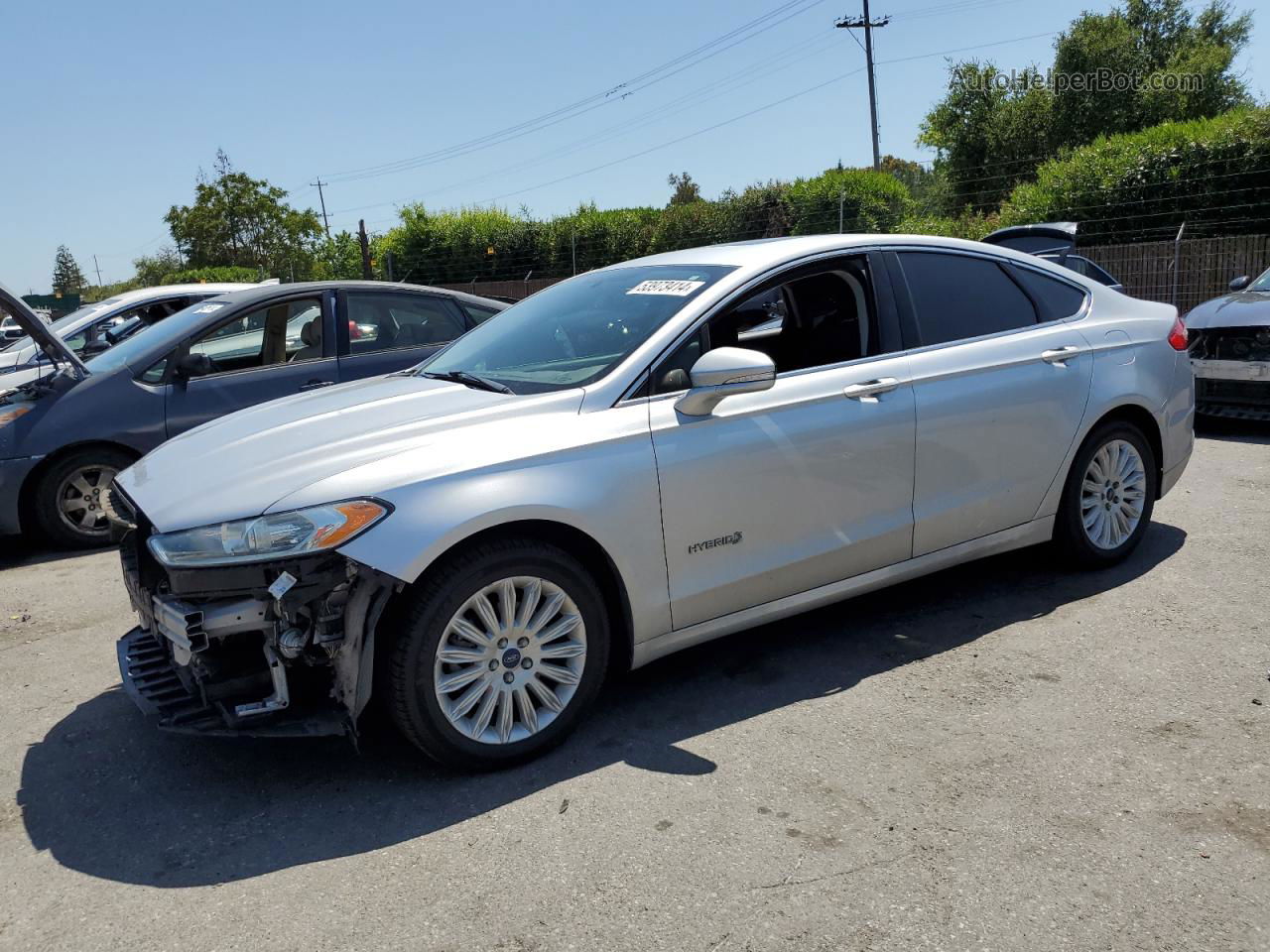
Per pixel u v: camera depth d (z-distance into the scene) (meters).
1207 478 6.57
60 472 6.36
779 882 2.57
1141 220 17.12
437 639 3.03
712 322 3.65
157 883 2.71
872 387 3.81
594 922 2.44
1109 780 2.97
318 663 3.03
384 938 2.42
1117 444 4.68
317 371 6.89
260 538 2.93
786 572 3.68
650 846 2.76
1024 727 3.33
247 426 3.69
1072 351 4.41
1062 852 2.63
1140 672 3.70
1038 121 30.25
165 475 3.39
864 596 4.66
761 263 3.82
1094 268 12.66
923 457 3.96
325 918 2.51
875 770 3.10
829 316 4.04
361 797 3.11
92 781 3.31
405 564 2.92
